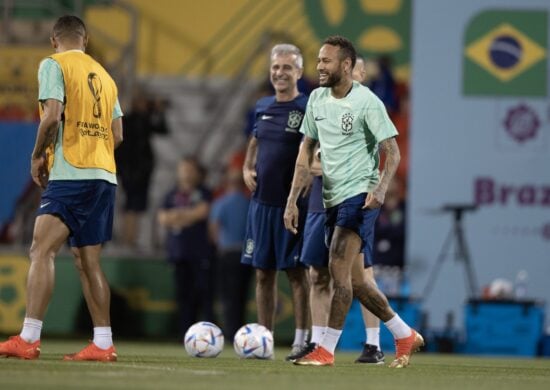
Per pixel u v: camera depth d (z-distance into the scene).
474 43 56.00
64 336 53.47
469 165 55.41
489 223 54.91
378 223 54.94
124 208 57.09
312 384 21.33
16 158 56.25
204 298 52.62
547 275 54.41
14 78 56.94
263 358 31.58
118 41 60.25
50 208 26.47
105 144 27.50
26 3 60.00
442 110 55.75
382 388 20.98
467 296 54.22
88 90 27.06
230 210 51.59
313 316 30.27
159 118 57.44
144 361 28.66
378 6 59.50
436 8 56.19
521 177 55.16
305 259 30.11
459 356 46.50
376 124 26.56
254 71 60.53
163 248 58.03
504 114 55.56
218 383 20.92
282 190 32.22
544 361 42.28
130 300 53.97
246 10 60.50
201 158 59.97
